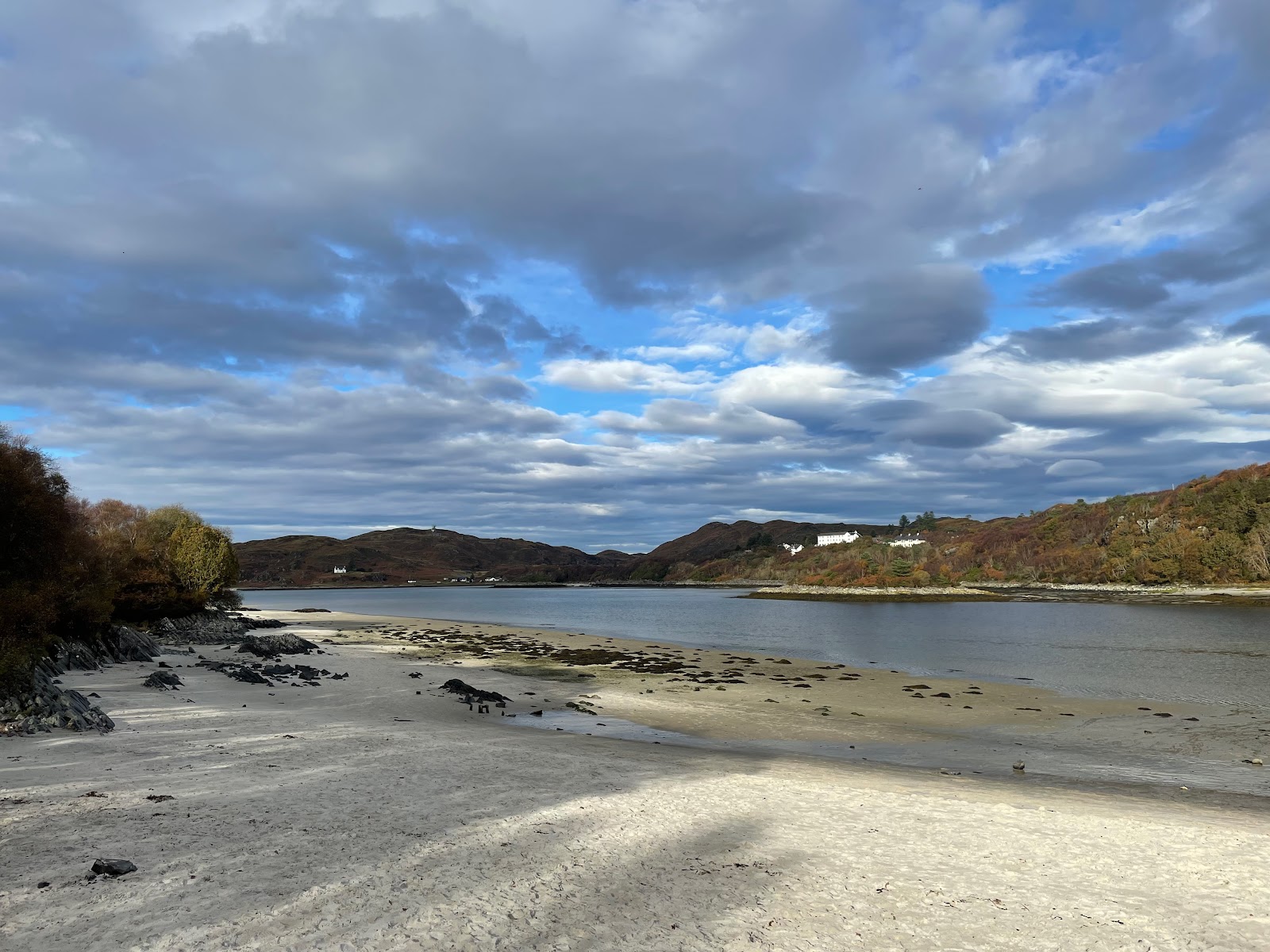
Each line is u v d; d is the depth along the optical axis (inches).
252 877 354.6
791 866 410.6
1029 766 797.9
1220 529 5718.5
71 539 1285.7
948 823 506.6
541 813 497.4
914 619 3695.9
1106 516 7421.3
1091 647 2185.0
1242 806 618.8
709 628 3233.3
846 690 1379.2
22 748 626.5
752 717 1104.8
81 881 337.7
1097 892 381.4
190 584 2797.7
